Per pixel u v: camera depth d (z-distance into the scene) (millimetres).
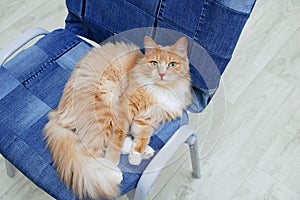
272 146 1699
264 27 2016
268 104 1798
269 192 1606
